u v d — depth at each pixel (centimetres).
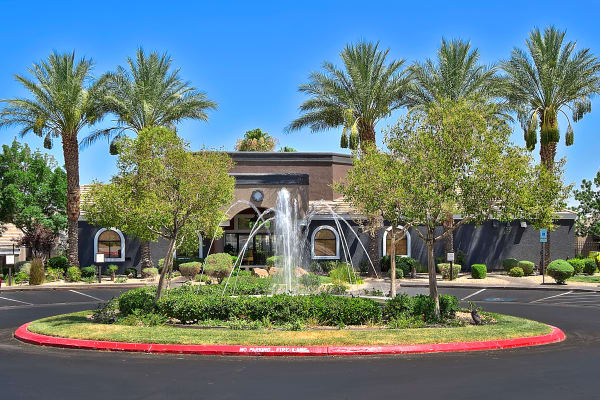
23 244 3969
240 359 1170
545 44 3516
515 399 847
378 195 1770
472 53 3400
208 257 3089
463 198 1603
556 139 3478
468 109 1652
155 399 849
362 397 858
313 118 3791
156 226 1691
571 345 1350
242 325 1468
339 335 1338
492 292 2812
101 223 1867
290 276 2508
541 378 983
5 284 3266
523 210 1597
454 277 3403
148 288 1964
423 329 1448
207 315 1550
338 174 4347
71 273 3394
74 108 3412
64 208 4494
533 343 1361
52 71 3481
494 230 3962
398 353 1233
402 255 3897
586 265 3697
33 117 3459
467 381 960
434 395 868
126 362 1136
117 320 1606
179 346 1248
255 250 4000
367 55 3509
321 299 1587
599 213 4666
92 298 2600
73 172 3534
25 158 4350
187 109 3766
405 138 1739
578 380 969
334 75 3556
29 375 1016
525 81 3519
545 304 2298
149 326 1508
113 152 3666
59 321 1662
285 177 3700
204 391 897
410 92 3484
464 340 1316
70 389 912
